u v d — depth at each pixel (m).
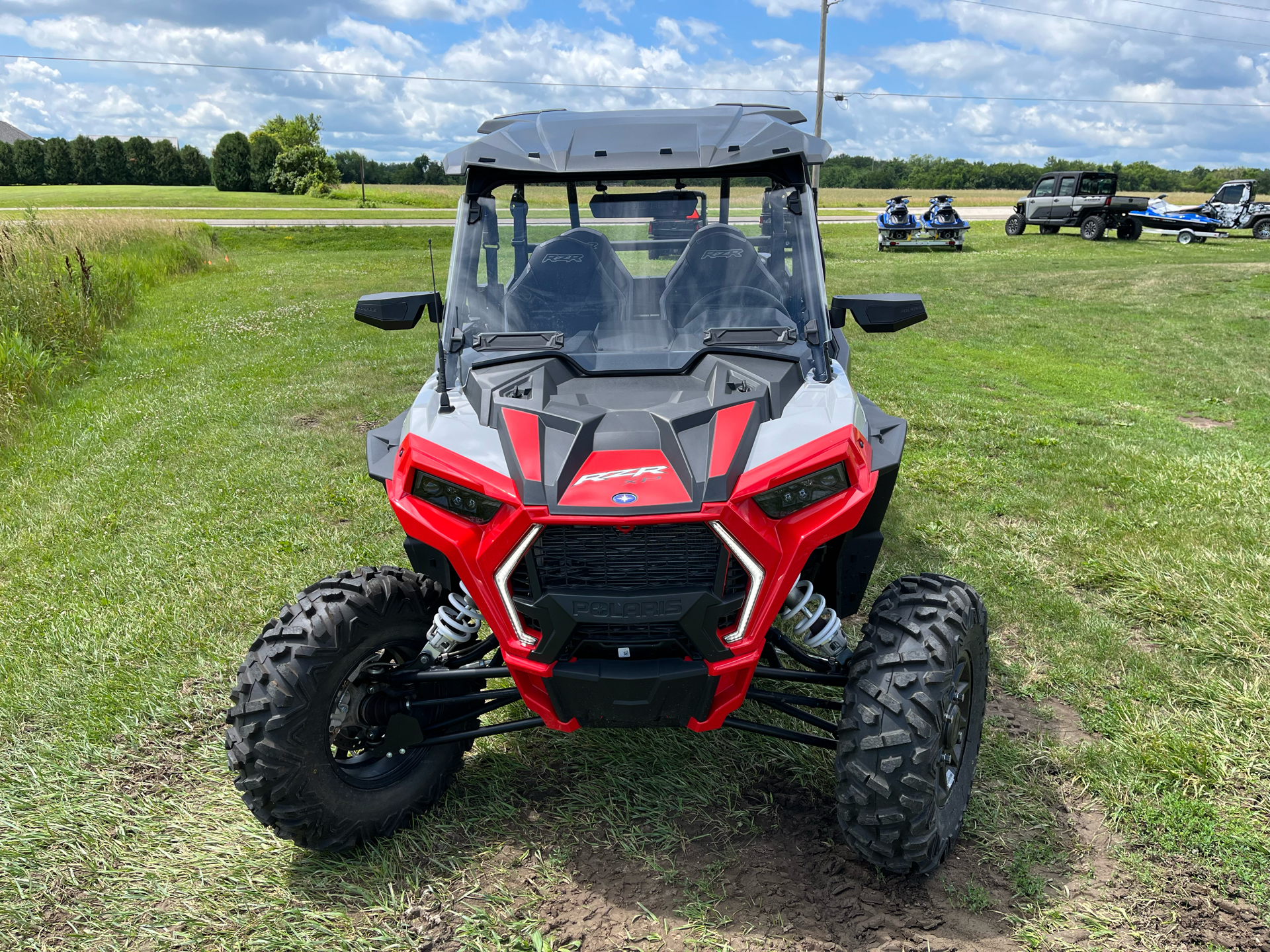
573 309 3.45
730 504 2.54
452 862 3.03
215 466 7.29
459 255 3.57
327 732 2.92
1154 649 4.32
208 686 4.13
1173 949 2.59
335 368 10.96
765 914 2.77
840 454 2.77
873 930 2.70
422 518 2.82
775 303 3.45
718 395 2.93
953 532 5.70
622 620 2.59
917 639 2.74
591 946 2.67
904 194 96.00
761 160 3.45
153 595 5.03
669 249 3.49
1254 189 31.14
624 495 2.55
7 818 3.29
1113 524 5.73
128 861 3.07
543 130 3.64
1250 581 4.84
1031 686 4.00
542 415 2.86
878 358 11.70
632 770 3.48
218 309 16.48
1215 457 7.13
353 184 94.25
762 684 3.99
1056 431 8.04
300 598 3.01
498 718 3.89
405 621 3.08
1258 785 3.26
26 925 2.80
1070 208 32.47
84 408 9.19
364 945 2.70
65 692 4.08
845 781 2.71
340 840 3.00
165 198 69.38
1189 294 17.78
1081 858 2.97
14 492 6.77
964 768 3.10
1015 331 13.99
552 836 3.16
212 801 3.38
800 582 2.97
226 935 2.76
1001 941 2.65
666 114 3.81
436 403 3.20
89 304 13.15
